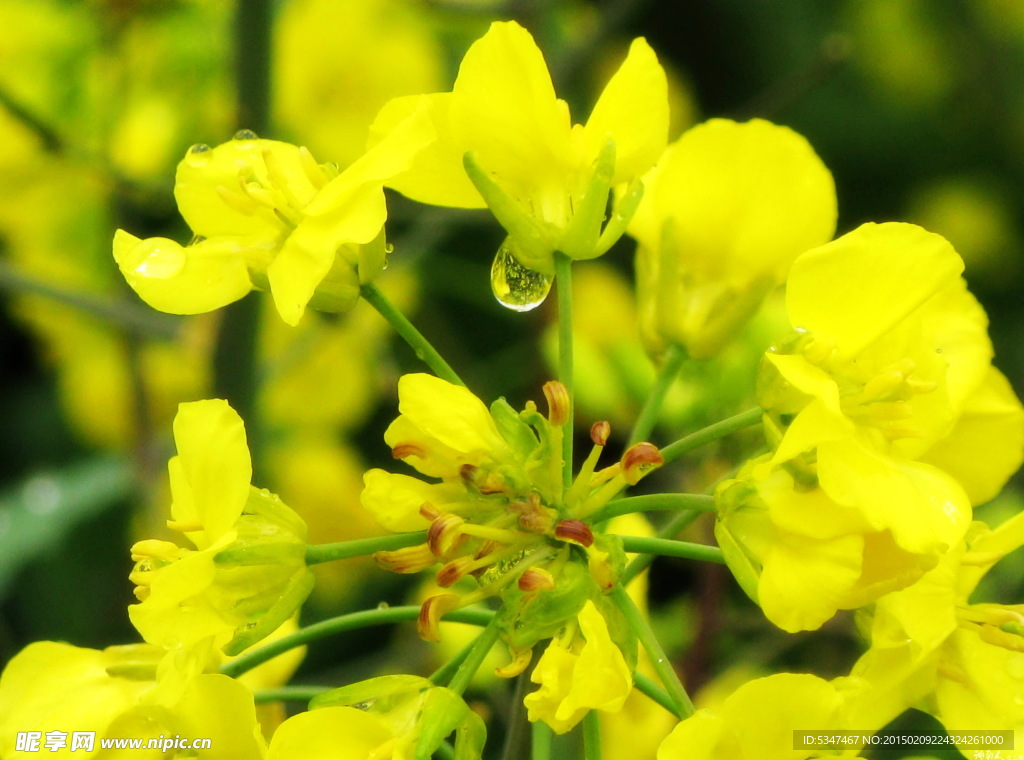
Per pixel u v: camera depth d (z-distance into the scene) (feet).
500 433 0.78
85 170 0.92
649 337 0.83
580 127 0.80
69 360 1.07
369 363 1.03
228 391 0.92
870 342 0.78
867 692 0.78
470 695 0.91
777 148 0.83
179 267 0.78
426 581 0.93
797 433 0.76
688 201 0.83
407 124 0.77
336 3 1.04
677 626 0.93
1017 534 0.79
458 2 0.98
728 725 0.76
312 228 0.77
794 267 0.77
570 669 0.76
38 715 0.80
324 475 1.01
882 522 0.75
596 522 0.78
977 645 0.79
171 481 0.78
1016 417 0.80
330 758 0.76
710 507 0.78
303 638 0.79
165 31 0.98
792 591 0.76
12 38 0.98
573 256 0.79
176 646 0.76
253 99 0.91
